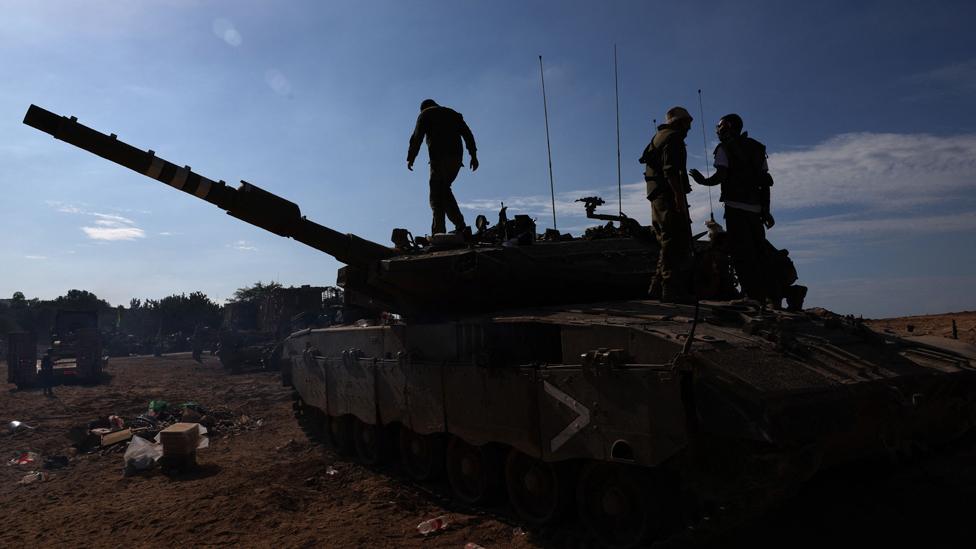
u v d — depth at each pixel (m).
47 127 8.95
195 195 9.73
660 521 5.95
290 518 8.38
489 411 7.73
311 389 13.34
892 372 5.90
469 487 8.82
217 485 10.36
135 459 11.90
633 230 10.20
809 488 6.74
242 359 32.62
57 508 9.56
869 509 7.09
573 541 6.82
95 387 25.38
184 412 16.89
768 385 4.98
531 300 9.01
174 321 70.44
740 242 8.17
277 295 40.03
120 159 9.35
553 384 6.69
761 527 6.10
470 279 8.59
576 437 6.38
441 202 11.11
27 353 25.02
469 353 8.30
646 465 5.57
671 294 7.61
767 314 6.67
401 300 9.97
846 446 5.75
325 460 11.88
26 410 18.98
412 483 9.93
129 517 8.80
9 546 7.84
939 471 8.14
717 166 8.20
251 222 10.02
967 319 25.92
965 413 7.00
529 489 7.49
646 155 7.81
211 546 7.41
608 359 5.92
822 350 6.04
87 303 79.19
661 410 5.45
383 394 10.17
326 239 10.13
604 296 9.17
